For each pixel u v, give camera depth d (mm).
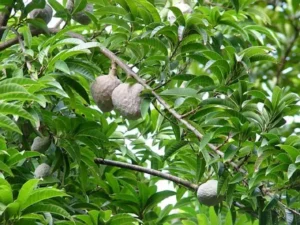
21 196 4293
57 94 5523
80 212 5988
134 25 6070
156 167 7027
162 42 5879
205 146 5500
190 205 8117
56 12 6430
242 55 5664
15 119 5414
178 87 6238
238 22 7320
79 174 6324
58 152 6016
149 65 6066
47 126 5941
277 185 5387
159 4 6824
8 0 6156
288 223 5324
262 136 5254
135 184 6785
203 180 6211
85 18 6566
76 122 5957
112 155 6867
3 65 5625
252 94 5535
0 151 4578
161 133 7020
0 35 6328
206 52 5770
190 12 6570
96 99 5754
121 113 5594
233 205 6285
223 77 5758
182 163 6453
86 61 5855
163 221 6914
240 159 5523
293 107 5480
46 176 6000
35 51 6445
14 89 4617
